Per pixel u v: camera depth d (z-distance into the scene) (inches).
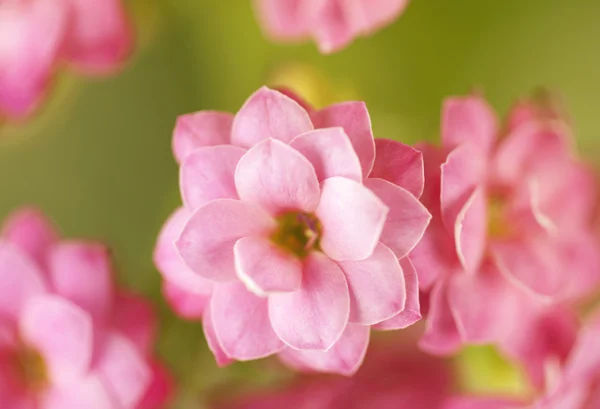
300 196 4.3
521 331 4.7
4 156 5.7
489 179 4.7
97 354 4.9
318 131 4.2
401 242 4.2
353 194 4.2
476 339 4.6
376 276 4.2
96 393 4.9
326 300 4.3
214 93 5.6
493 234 4.7
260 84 5.2
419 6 5.3
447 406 4.9
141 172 5.7
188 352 5.0
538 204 4.8
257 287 4.2
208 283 4.4
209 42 5.5
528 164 4.8
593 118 5.6
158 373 4.9
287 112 4.3
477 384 4.9
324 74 5.1
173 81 5.6
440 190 4.4
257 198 4.3
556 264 4.7
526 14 5.5
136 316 5.0
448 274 4.5
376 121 5.2
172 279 4.4
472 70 5.4
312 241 4.3
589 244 4.9
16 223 5.1
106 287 4.9
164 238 4.4
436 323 4.5
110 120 5.7
